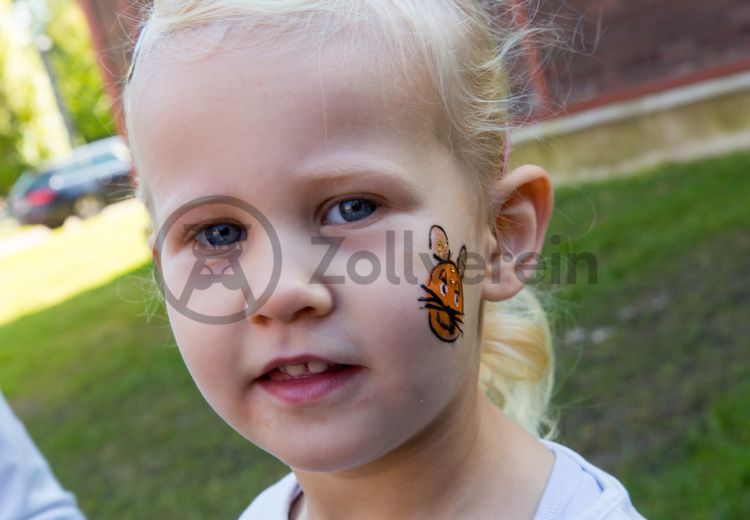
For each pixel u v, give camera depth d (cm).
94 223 634
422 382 50
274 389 50
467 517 53
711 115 255
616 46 260
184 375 201
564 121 267
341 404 49
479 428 54
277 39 50
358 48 50
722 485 99
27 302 386
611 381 130
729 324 138
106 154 675
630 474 107
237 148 49
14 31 942
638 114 261
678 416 116
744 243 171
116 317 297
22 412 211
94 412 194
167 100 50
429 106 52
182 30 51
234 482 140
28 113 950
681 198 211
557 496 54
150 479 150
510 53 62
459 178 53
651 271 169
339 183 49
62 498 70
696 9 252
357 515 54
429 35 52
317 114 49
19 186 715
